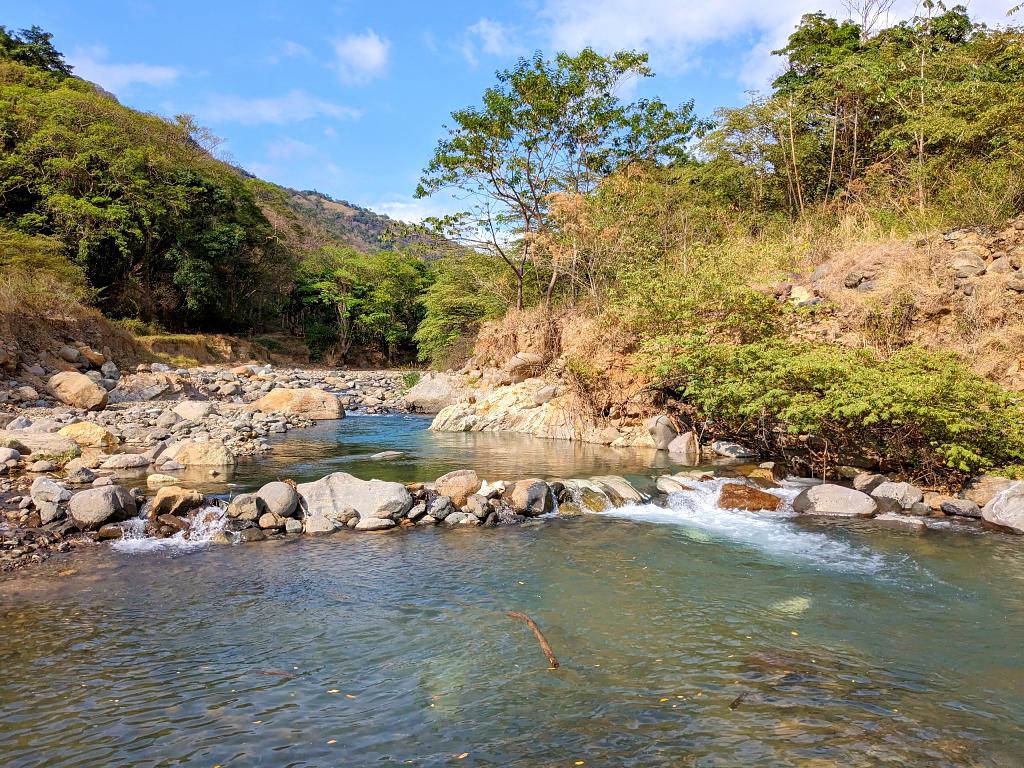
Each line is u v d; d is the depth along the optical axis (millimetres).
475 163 22656
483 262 29750
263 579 5973
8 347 19734
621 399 14820
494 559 6586
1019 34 18703
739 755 3275
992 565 6367
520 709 3760
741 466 11242
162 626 4930
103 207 32469
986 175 14297
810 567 6332
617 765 3195
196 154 41750
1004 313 11336
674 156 25391
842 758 3246
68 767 3174
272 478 9852
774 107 21828
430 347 34469
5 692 3914
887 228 15633
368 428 17109
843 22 26922
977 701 3844
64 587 5719
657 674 4184
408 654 4488
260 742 3410
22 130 32188
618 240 19531
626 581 5945
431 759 3264
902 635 4789
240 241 38469
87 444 12789
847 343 12469
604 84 22906
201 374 27266
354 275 50500
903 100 19672
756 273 15750
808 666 4289
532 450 13094
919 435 9500
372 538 7324
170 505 7543
